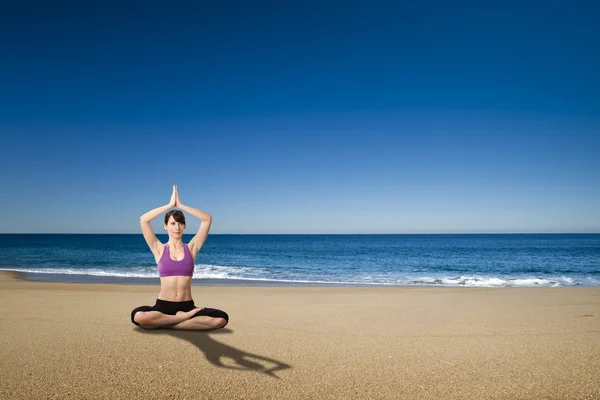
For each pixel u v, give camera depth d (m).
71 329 5.26
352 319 6.37
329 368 3.86
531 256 41.53
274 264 31.00
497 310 7.38
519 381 3.57
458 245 80.31
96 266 24.72
